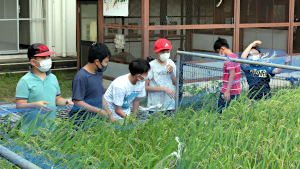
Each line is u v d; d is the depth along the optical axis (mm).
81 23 8812
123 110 3535
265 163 2543
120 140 2629
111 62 7527
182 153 2432
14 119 2830
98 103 3230
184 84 4480
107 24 7457
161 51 4172
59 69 9984
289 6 8234
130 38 6988
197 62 5246
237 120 3230
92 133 2662
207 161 2445
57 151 2318
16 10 10820
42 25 11430
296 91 4207
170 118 3188
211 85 4320
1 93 7652
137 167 2330
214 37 7488
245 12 7746
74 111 3047
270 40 8109
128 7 6879
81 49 8938
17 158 1760
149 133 2799
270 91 4461
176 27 6992
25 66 9992
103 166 2277
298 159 2594
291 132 2939
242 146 2732
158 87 4066
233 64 4180
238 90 4211
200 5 7238
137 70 3299
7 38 10773
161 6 6809
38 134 2467
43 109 2854
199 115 3344
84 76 3156
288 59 5902
